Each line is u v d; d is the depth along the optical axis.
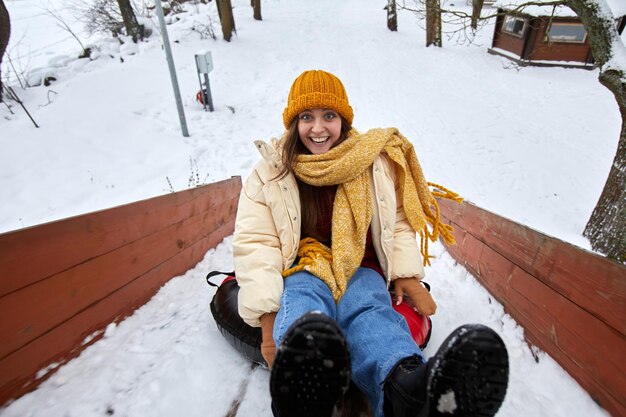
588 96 9.78
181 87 8.79
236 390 1.50
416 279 1.58
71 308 1.49
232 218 3.34
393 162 1.69
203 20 14.20
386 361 1.09
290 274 1.41
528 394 1.44
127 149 6.11
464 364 0.84
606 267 1.29
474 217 2.43
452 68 12.17
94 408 1.35
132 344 1.67
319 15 18.86
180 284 2.24
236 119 7.78
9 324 1.24
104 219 1.65
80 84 7.76
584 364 1.37
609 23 3.25
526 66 11.91
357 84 10.59
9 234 1.23
